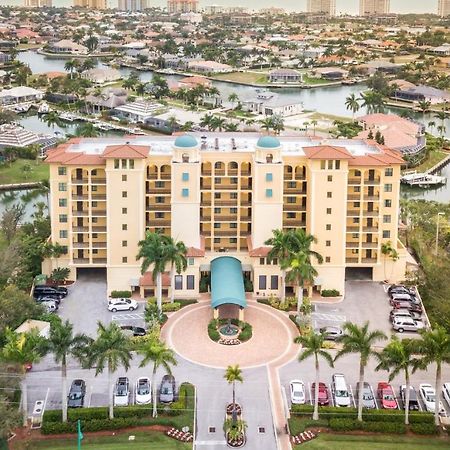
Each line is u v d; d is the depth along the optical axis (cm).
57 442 11312
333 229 16512
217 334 14575
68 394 12419
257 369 13475
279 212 16450
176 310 15800
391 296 16600
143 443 11300
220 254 16962
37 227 18888
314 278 16262
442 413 12094
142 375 13238
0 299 13650
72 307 15925
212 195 16838
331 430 11688
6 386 11700
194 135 18762
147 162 16675
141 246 15675
